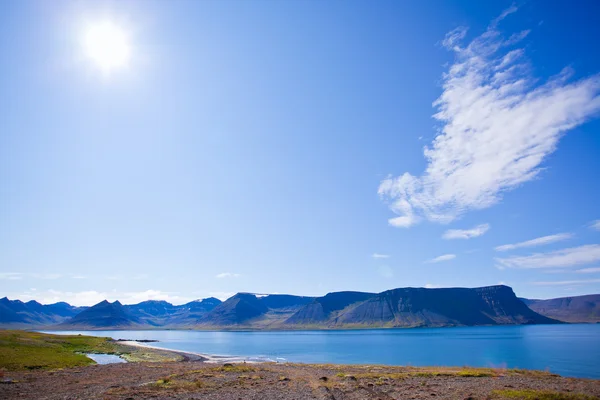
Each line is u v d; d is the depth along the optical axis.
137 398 38.12
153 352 132.38
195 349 192.12
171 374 60.97
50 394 40.75
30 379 54.00
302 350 184.75
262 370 68.88
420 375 56.00
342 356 144.25
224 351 176.38
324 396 39.22
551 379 51.28
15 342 95.75
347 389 43.53
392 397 37.78
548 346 187.88
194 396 39.34
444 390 41.00
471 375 55.44
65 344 121.25
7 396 39.56
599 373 90.06
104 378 55.41
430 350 176.88
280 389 44.25
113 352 120.56
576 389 40.69
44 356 81.88
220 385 47.69
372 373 60.81
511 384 45.44
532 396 34.62
